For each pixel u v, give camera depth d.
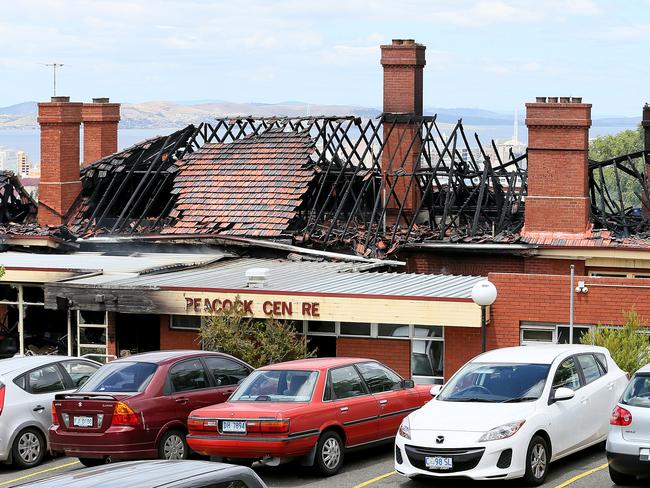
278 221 39.66
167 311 29.09
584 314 26.94
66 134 45.06
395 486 18.16
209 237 38.97
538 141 37.41
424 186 44.56
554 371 18.64
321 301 27.55
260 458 18.58
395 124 43.66
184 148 46.94
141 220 42.78
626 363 23.94
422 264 38.47
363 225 42.12
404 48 44.00
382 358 28.09
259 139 43.91
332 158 42.12
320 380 19.31
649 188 44.88
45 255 37.78
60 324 32.97
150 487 10.55
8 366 21.95
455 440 17.22
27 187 89.50
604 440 19.70
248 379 19.83
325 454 19.00
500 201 42.25
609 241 36.38
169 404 20.09
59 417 20.06
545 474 17.88
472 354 27.41
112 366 20.72
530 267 36.88
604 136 139.25
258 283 28.84
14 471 21.20
